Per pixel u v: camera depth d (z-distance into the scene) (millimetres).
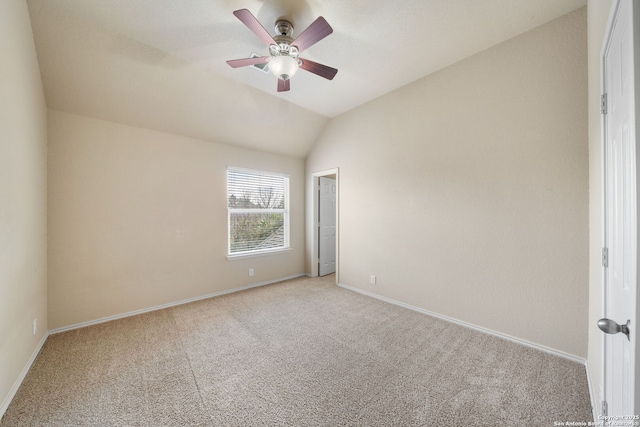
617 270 1072
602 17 1316
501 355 2088
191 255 3426
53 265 2510
